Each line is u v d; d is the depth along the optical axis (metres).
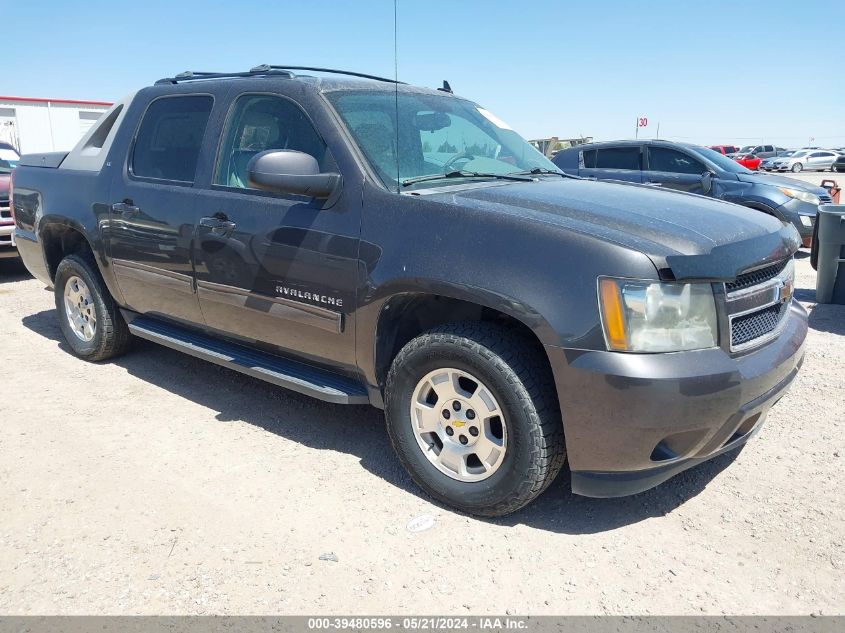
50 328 6.00
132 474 3.37
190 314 4.09
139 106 4.48
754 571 2.65
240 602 2.46
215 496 3.18
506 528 2.94
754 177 9.86
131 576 2.61
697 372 2.55
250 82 3.83
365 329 3.17
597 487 2.75
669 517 3.03
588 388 2.59
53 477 3.34
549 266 2.66
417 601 2.48
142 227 4.18
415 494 3.21
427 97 4.03
